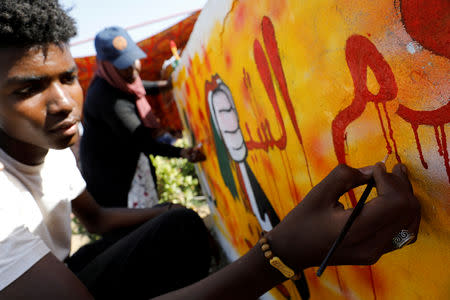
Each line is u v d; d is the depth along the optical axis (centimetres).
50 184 118
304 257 66
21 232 81
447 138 56
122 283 120
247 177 170
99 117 247
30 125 88
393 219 61
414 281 76
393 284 84
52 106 87
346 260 64
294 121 103
